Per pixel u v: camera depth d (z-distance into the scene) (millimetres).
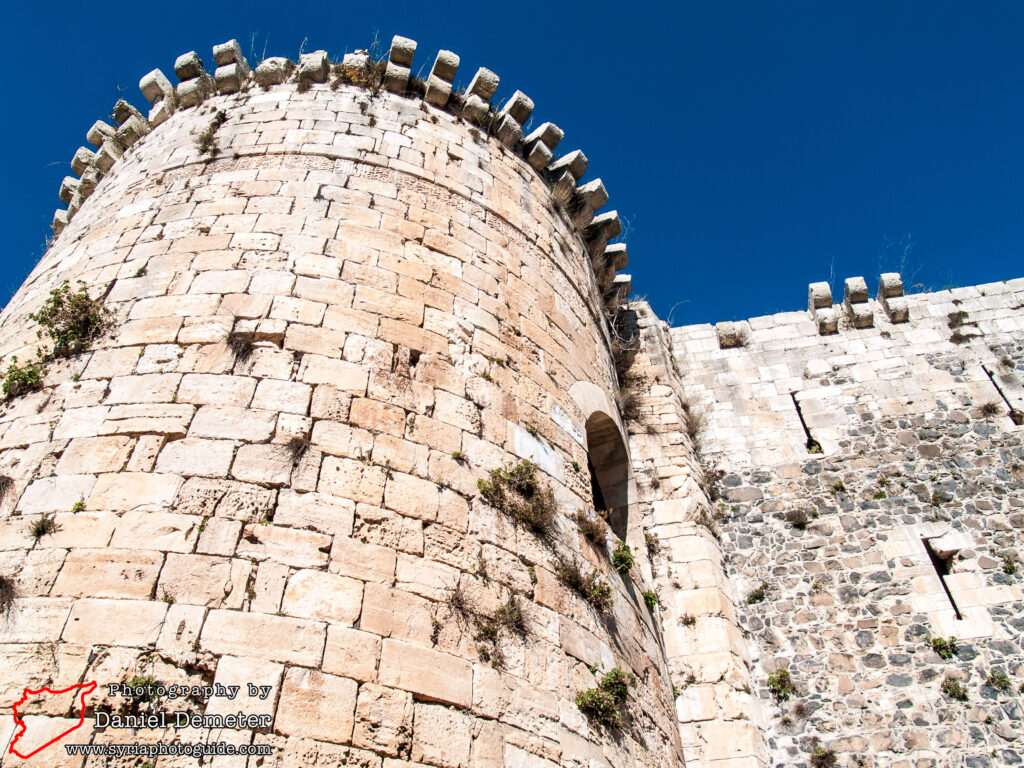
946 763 11148
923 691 11859
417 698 6125
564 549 8617
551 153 13750
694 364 17328
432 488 7555
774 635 12875
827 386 16312
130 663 5617
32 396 7770
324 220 9562
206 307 8305
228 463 6875
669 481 14477
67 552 6246
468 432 8359
